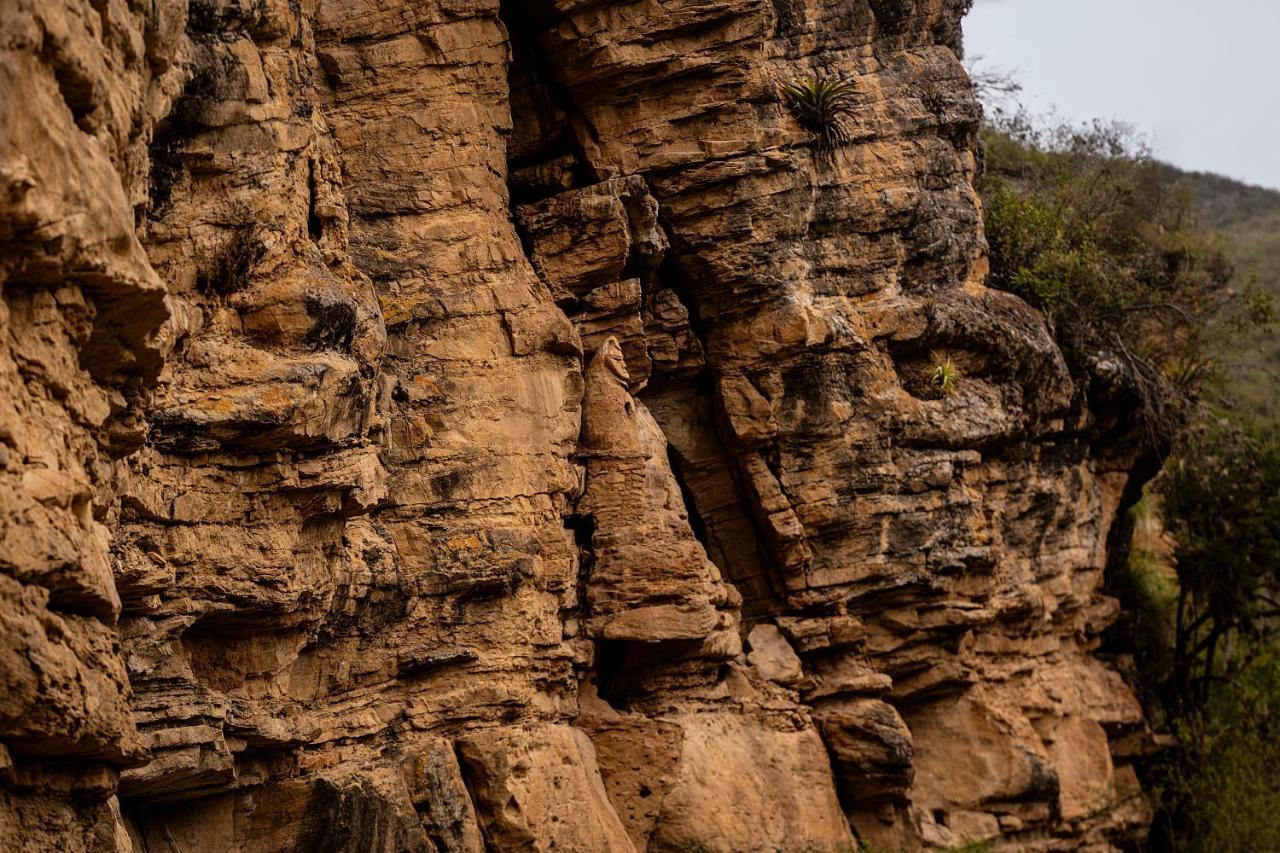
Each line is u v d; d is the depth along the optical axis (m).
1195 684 33.03
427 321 21.62
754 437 25.34
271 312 17.23
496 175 22.62
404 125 22.08
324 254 18.58
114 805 13.26
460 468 21.16
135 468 15.89
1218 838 29.91
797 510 25.59
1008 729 27.11
